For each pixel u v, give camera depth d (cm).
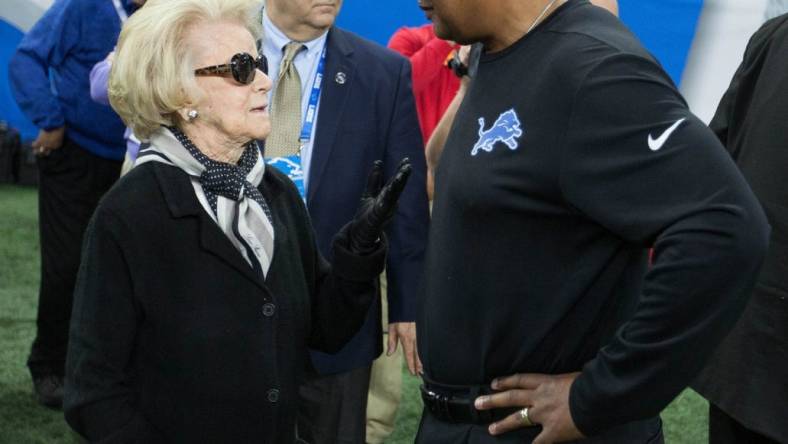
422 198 298
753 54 271
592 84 176
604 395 177
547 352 190
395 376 397
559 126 180
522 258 188
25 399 452
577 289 185
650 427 202
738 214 166
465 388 200
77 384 199
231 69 198
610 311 189
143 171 202
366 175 292
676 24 588
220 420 200
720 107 280
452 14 194
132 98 199
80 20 443
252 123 201
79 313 200
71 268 445
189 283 198
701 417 466
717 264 165
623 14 591
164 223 198
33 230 773
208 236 199
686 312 168
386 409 396
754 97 263
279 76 288
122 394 199
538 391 188
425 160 301
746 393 256
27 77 443
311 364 289
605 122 175
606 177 175
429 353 206
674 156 170
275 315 203
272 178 216
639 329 172
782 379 251
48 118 441
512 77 191
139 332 201
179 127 203
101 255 198
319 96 290
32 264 679
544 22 190
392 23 627
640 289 192
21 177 947
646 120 172
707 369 265
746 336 256
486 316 194
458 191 195
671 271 168
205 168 201
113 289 197
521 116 186
